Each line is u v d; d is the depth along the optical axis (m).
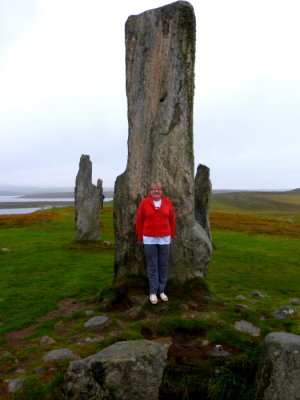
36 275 13.48
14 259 16.64
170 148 8.80
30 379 5.52
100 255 17.67
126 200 9.20
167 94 8.78
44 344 6.75
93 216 21.14
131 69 9.25
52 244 21.12
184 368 6.27
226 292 11.85
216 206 111.88
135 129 9.20
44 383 5.45
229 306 8.37
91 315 8.13
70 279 12.81
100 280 12.66
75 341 6.79
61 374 5.57
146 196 8.96
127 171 9.28
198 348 6.64
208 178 13.35
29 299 10.27
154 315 7.63
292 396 5.46
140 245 8.99
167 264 8.28
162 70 8.82
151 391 5.55
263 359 5.92
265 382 5.71
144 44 9.03
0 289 11.41
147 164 9.00
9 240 23.25
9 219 38.28
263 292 12.67
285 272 16.50
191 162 8.85
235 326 7.39
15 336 7.45
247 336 6.96
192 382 6.10
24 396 5.24
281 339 5.89
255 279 14.81
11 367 5.96
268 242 26.47
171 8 8.62
